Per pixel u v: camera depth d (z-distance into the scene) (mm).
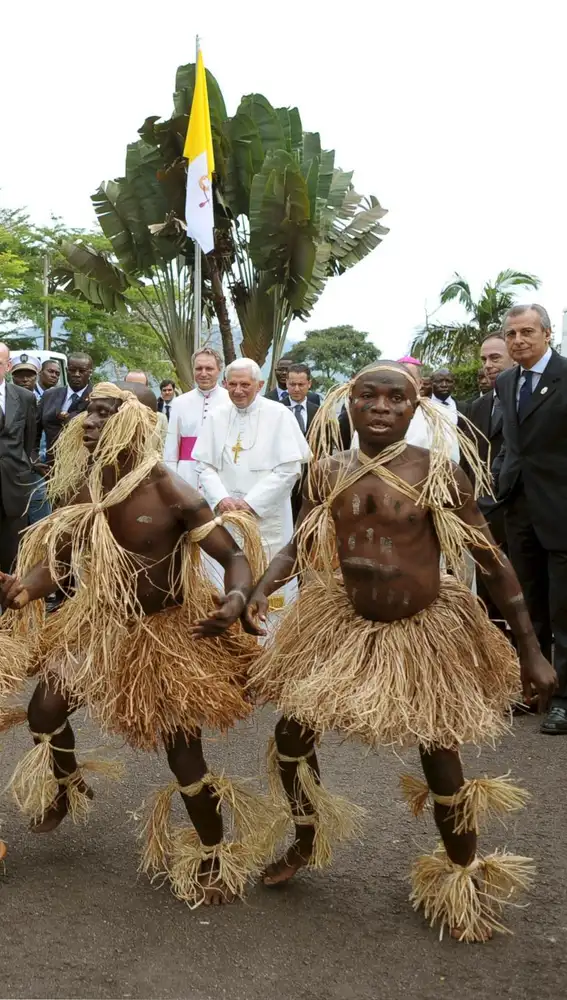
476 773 4461
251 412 5754
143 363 31516
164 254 16250
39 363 18297
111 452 3117
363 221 16844
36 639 3453
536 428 5273
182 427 6609
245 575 3107
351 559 2910
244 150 15664
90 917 3082
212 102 15258
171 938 2949
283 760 3156
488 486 3189
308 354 40781
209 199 13266
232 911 3129
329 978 2727
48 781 3506
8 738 4887
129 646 3129
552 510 5246
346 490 2938
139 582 3152
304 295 15617
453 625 2924
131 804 4070
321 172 16703
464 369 21344
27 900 3199
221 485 5723
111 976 2730
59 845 3662
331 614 3023
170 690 3021
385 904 3184
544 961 2822
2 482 7363
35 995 2625
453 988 2676
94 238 29312
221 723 3102
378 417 2863
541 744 4918
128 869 3455
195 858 3217
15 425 7449
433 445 2902
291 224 14945
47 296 28844
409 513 2865
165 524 3137
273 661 3068
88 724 5148
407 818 3898
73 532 3166
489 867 3045
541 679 2938
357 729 2730
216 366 6531
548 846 3637
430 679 2824
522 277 22125
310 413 8266
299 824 3203
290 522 5898
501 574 2973
